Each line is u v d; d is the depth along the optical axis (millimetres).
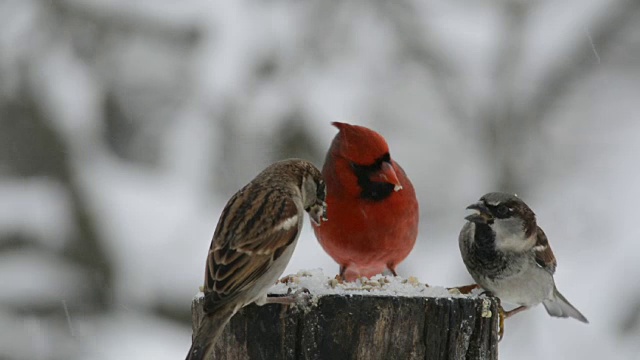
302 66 14594
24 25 15773
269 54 14469
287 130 14117
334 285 6926
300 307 6438
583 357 13672
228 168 14461
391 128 16000
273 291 6789
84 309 14586
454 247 15414
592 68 16562
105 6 15359
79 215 14852
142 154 15727
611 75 16734
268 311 6539
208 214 14469
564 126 16547
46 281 14641
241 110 14258
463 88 16188
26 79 15617
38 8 15758
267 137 14148
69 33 15789
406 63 15984
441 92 16141
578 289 14172
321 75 14852
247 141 14195
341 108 14594
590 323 13875
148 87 15648
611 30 16641
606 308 13953
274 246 6828
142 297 14367
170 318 14445
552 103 16453
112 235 14641
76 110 15641
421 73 16094
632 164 16016
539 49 16531
